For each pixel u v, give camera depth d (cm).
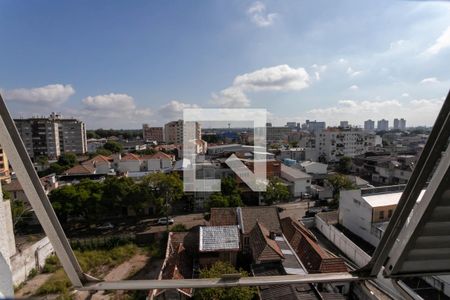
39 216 129
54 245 136
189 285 148
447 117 111
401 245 143
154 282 148
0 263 125
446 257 147
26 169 119
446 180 116
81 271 149
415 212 134
